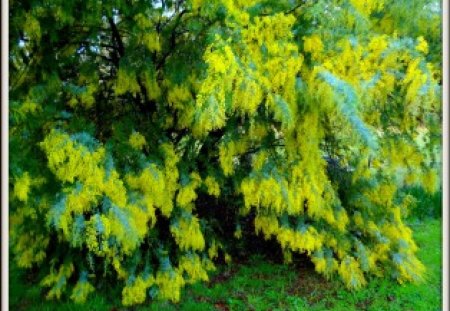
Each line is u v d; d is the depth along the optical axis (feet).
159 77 14.89
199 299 14.96
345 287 15.93
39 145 11.72
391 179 16.63
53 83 12.89
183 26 14.05
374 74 12.35
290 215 15.94
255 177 14.33
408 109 13.08
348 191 16.71
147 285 14.15
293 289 15.79
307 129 13.28
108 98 15.52
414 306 14.90
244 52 11.87
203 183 15.64
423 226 22.04
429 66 12.25
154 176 13.16
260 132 14.47
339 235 16.19
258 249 18.37
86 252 14.56
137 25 12.74
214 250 16.38
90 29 14.08
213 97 10.90
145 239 15.19
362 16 12.21
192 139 15.55
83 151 11.51
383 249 16.61
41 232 14.01
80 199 11.60
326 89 11.61
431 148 14.32
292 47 12.15
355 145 12.55
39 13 11.90
